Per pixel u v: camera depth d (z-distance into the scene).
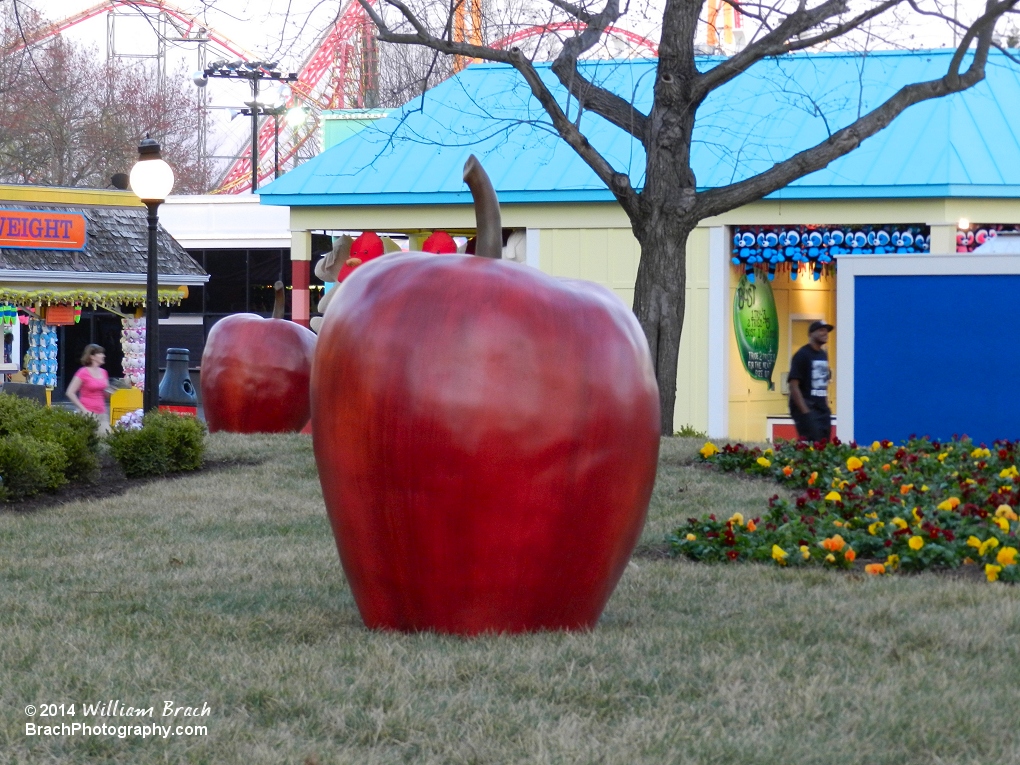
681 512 10.44
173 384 20.91
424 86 16.41
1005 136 21.28
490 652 5.68
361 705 5.05
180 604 6.97
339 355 5.94
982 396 13.20
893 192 20.14
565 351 5.80
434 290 5.86
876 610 6.83
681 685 5.33
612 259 21.94
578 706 5.07
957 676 5.55
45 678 5.40
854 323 13.62
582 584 6.07
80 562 8.35
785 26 14.32
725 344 21.34
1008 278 13.07
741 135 21.84
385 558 5.99
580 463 5.81
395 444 5.76
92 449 12.64
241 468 13.16
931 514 9.27
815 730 4.81
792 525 8.98
